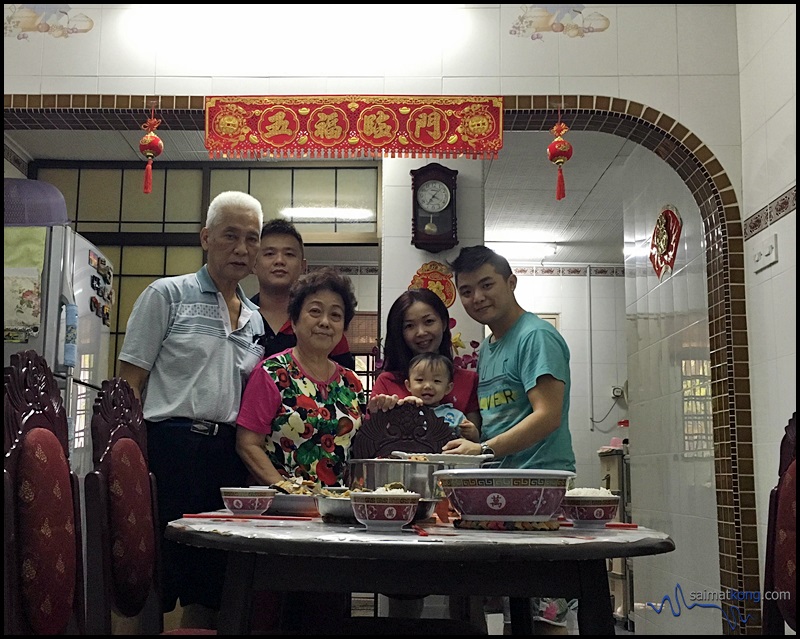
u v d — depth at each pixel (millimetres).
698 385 4086
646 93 3945
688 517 4242
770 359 3473
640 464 5160
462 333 4496
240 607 1552
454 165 4668
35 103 3953
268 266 3307
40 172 5762
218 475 2816
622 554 1475
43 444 1693
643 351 5094
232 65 4000
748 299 3730
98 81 3973
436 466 1992
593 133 5242
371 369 7773
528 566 1523
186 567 2732
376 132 3887
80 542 1855
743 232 3793
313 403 2469
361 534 1593
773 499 2088
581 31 3996
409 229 4590
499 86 3975
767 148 3564
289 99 3902
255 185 5648
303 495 2125
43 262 3814
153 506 2238
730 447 3670
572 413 8672
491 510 1690
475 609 3006
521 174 6047
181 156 5645
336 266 7867
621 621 5875
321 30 4031
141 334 2836
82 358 4035
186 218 5691
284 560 1558
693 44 3963
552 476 1678
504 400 2887
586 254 8547
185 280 2951
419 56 4008
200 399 2809
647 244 4992
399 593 1523
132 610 2031
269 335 3203
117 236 5684
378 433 2299
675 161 4031
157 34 4012
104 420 2053
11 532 1548
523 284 8875
